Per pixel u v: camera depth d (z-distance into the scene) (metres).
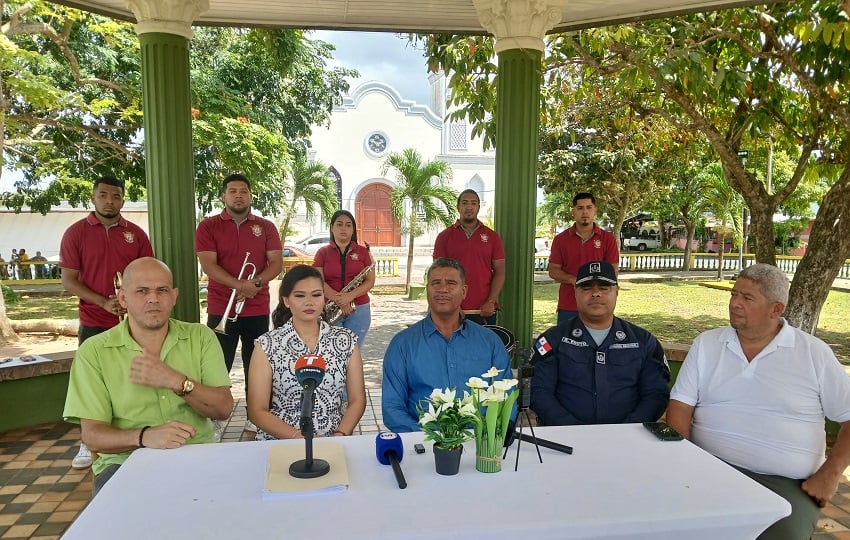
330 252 5.19
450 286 2.71
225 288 4.31
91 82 9.09
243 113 11.25
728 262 23.27
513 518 1.60
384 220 29.91
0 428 4.59
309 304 2.71
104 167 10.84
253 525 1.56
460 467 1.96
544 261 21.53
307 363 1.98
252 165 10.49
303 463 1.90
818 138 5.57
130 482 1.83
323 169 16.97
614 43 6.02
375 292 15.16
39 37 9.66
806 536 2.24
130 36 10.17
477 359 2.79
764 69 5.80
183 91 4.23
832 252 4.88
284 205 16.05
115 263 4.07
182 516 1.61
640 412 2.79
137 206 21.52
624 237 35.28
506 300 4.86
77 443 4.38
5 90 8.62
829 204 4.92
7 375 4.57
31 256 22.53
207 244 4.23
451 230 4.77
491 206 29.34
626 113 8.02
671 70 3.83
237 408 5.11
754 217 5.67
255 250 4.37
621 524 1.59
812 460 2.46
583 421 2.86
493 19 4.57
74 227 4.00
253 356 2.75
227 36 12.34
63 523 3.17
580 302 2.87
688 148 8.69
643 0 4.71
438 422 1.88
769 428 2.49
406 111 29.61
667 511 1.66
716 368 2.63
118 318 4.14
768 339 2.55
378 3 4.95
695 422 2.71
